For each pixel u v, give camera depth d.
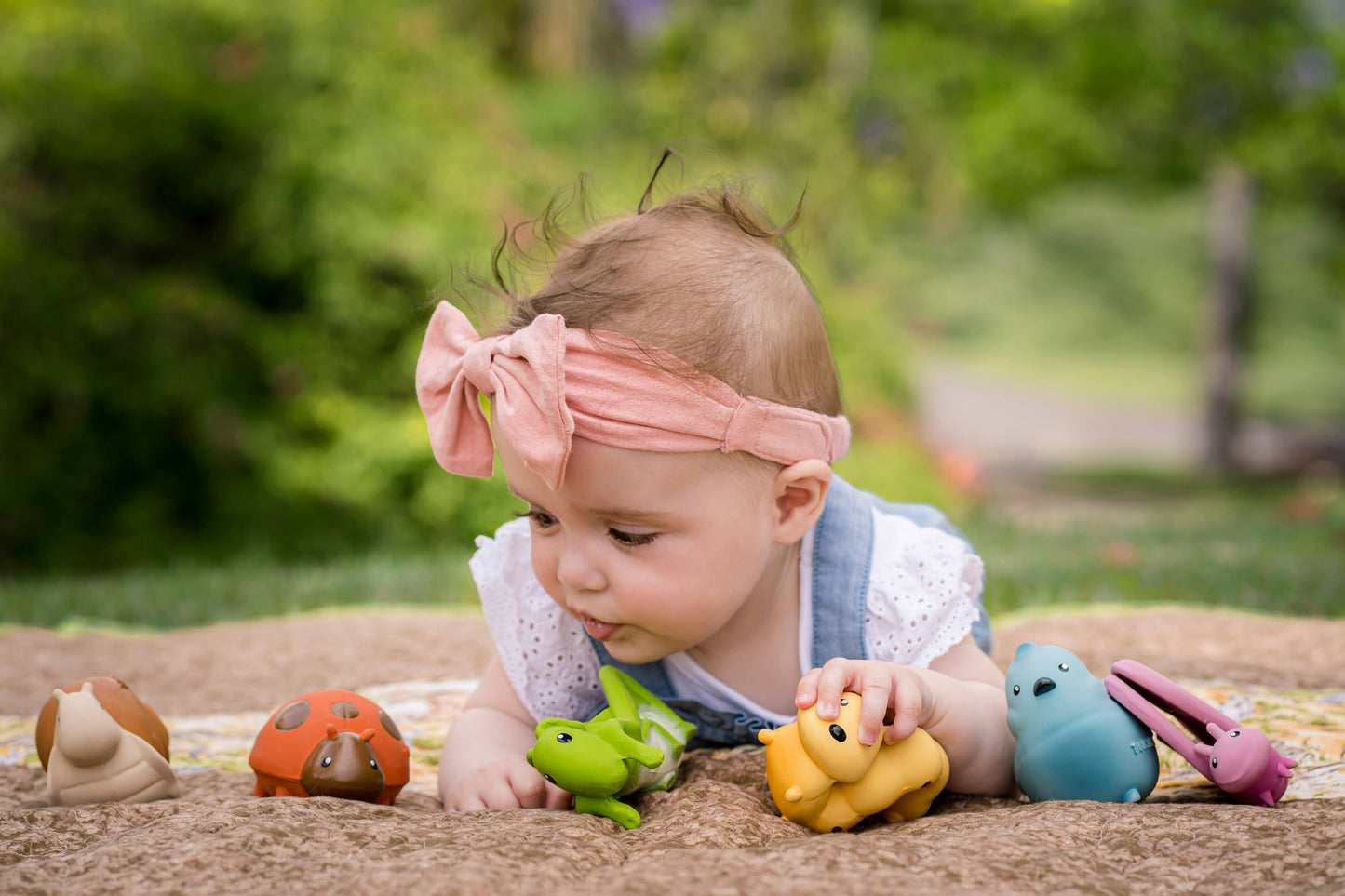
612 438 1.44
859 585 1.77
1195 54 12.51
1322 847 1.18
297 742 1.55
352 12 7.95
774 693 1.80
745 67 9.73
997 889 1.08
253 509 7.33
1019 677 1.56
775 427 1.52
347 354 7.63
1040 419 18.00
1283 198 14.12
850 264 9.54
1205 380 14.82
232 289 7.85
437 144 7.69
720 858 1.14
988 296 27.33
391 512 7.41
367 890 1.08
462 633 3.13
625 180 8.42
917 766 1.45
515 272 1.76
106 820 1.38
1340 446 15.75
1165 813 1.31
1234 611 3.24
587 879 1.12
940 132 10.23
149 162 7.75
